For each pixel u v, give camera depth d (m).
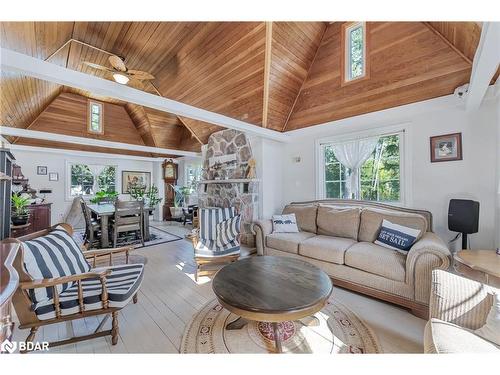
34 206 5.28
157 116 6.53
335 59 3.64
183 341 1.81
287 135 4.52
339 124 3.81
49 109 5.76
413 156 3.14
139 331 1.95
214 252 3.16
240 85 3.77
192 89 4.16
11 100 3.62
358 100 3.55
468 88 2.29
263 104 3.89
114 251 2.34
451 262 2.03
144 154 8.15
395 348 1.71
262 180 4.46
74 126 6.26
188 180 8.52
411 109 3.11
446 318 1.37
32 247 1.73
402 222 2.82
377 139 3.50
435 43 2.81
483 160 2.64
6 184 2.20
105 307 1.72
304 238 3.24
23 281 1.54
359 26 3.47
